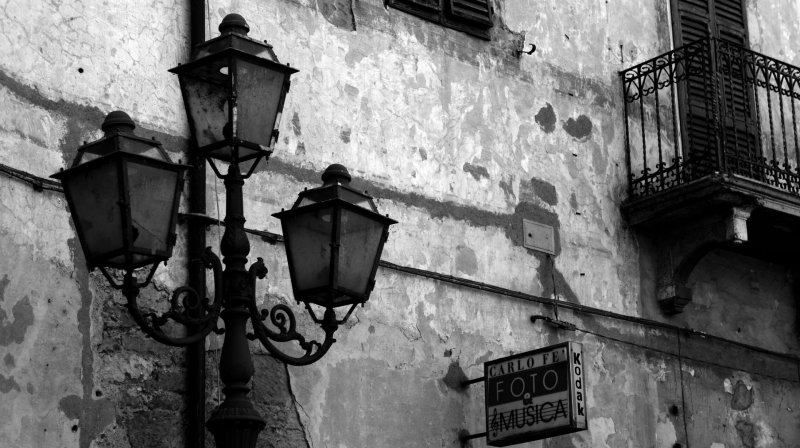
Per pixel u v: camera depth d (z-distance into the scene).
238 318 7.18
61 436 8.30
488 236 10.80
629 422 11.21
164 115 9.32
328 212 7.37
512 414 9.86
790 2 13.91
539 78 11.62
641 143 12.12
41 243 8.50
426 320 10.22
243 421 6.97
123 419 8.60
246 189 9.52
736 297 12.43
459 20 11.23
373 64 10.55
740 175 11.24
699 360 11.91
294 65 10.05
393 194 10.33
